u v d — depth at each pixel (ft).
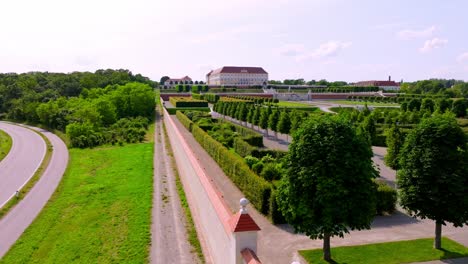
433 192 55.47
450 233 67.15
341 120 52.95
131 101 297.12
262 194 77.36
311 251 59.31
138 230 71.15
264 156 116.67
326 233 53.31
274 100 435.53
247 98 442.91
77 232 72.90
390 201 77.51
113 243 66.13
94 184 110.52
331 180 48.75
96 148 183.21
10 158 167.02
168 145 181.78
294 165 52.75
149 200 90.63
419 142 58.23
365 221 50.83
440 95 419.54
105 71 633.61
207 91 601.62
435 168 55.62
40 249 66.64
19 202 98.58
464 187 54.13
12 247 68.74
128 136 201.57
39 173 133.90
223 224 45.37
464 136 55.83
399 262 55.16
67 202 94.32
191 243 64.85
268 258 57.57
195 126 189.47
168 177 114.73
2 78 438.40
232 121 279.08
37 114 289.33
